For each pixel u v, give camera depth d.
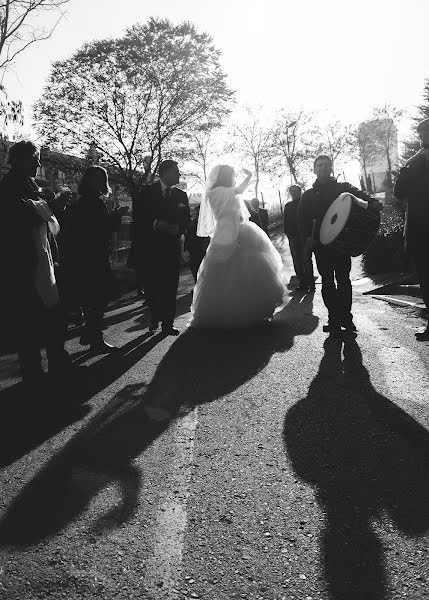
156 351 5.55
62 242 5.48
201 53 28.98
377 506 2.27
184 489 2.51
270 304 6.48
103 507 2.38
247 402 3.73
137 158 30.53
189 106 30.45
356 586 1.77
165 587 1.81
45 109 29.36
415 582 1.77
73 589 1.83
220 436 3.14
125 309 9.73
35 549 2.08
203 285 6.44
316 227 5.85
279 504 2.33
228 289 6.31
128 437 3.21
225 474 2.65
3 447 3.18
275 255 6.67
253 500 2.38
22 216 4.29
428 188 5.04
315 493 2.41
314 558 1.93
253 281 6.32
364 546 1.99
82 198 5.55
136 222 6.41
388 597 1.71
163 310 6.45
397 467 2.62
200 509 2.32
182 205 6.39
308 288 10.41
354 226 5.23
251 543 2.04
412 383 3.91
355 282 11.02
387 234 11.73
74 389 4.33
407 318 6.53
